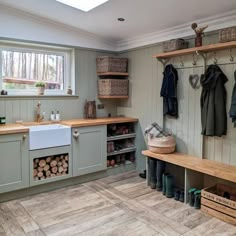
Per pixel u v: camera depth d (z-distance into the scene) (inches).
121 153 165.3
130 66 170.7
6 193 121.1
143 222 102.3
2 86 141.5
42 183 131.0
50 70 159.0
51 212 110.3
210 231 96.0
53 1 119.5
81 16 134.6
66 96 158.7
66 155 139.8
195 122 132.3
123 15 129.8
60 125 146.3
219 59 119.5
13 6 128.0
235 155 116.5
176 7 114.5
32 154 126.0
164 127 149.4
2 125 132.1
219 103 115.8
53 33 148.0
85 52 164.9
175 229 97.2
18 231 95.3
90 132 147.3
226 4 106.5
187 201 120.2
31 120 147.3
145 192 133.1
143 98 162.4
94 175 152.9
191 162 121.5
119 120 159.2
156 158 134.9
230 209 101.4
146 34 153.2
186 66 134.6
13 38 134.7
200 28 119.8
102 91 168.1
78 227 98.3
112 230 96.3
